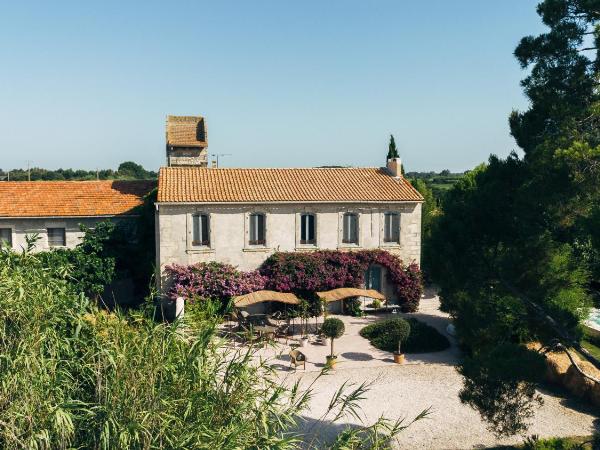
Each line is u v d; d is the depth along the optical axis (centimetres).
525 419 1523
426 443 1413
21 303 934
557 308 1145
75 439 851
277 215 2633
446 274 1241
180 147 3822
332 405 1020
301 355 1908
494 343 1200
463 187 3250
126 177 10244
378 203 2736
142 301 2694
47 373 895
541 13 1166
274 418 953
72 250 2462
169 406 846
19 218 2591
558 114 1066
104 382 904
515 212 1114
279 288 2572
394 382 1827
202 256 2550
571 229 1111
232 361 952
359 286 2708
